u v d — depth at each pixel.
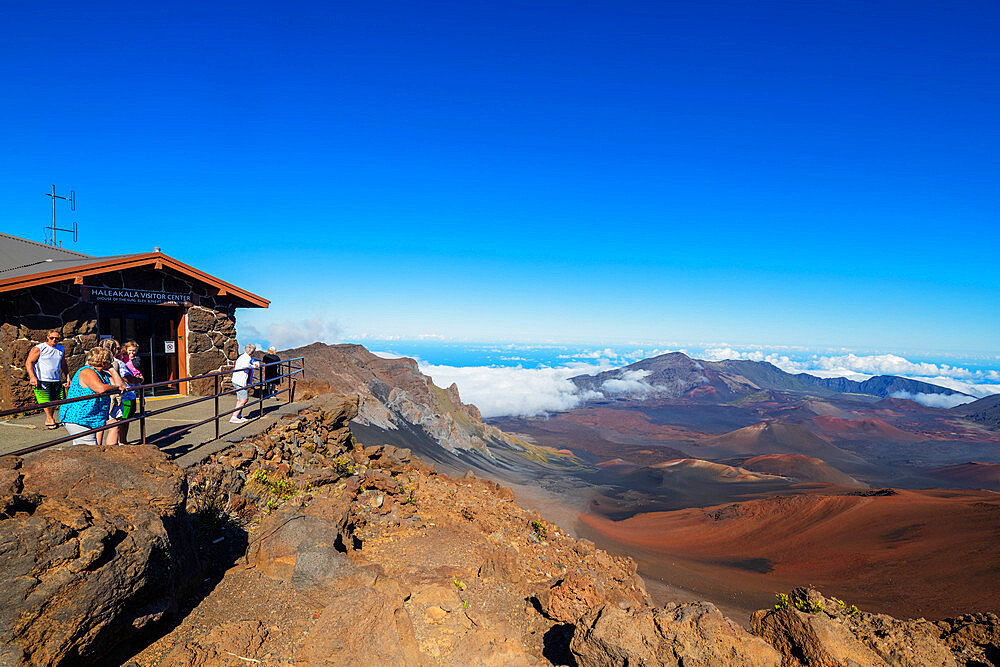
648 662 4.25
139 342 14.05
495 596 6.76
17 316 11.28
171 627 4.82
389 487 10.70
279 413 12.66
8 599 3.42
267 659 4.52
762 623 4.90
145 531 4.53
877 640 4.57
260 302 16.81
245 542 6.98
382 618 4.50
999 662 4.51
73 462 4.95
